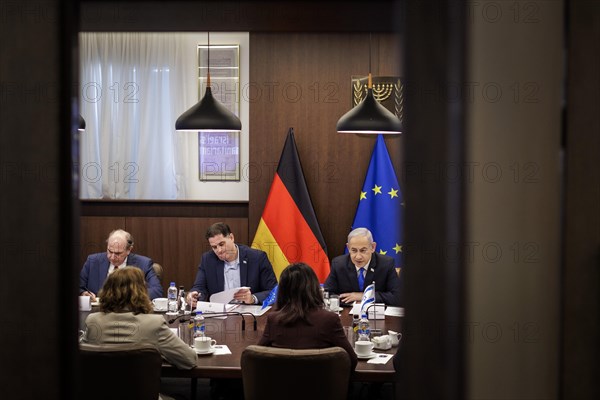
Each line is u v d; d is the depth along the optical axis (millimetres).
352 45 6168
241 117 6926
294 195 6094
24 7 1868
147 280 5059
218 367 3443
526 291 1878
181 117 4598
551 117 1847
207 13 2244
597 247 1835
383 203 6062
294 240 6059
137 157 6902
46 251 1898
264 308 4633
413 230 1880
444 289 1884
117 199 6633
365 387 4941
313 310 3477
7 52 1872
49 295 1903
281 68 6211
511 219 1870
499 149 1856
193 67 6891
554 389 1884
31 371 1912
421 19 1845
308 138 6227
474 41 1839
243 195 7000
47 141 1887
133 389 3322
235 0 2172
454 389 1887
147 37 6848
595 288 1842
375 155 6121
